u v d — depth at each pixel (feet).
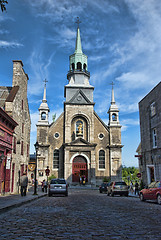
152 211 34.73
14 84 78.48
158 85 73.15
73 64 164.14
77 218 27.09
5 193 63.87
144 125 85.10
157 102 73.72
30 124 102.17
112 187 76.69
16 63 79.82
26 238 17.67
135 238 17.92
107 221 25.31
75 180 133.18
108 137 144.15
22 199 48.73
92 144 134.72
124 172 293.02
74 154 134.41
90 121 143.33
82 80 158.71
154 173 74.79
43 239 17.39
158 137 72.64
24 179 60.13
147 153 81.92
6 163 65.21
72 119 144.66
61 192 67.87
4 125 62.23
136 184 87.71
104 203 47.26
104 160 140.97
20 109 80.33
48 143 139.54
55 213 31.19
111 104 151.84
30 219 26.17
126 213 31.96
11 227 21.76
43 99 147.84
